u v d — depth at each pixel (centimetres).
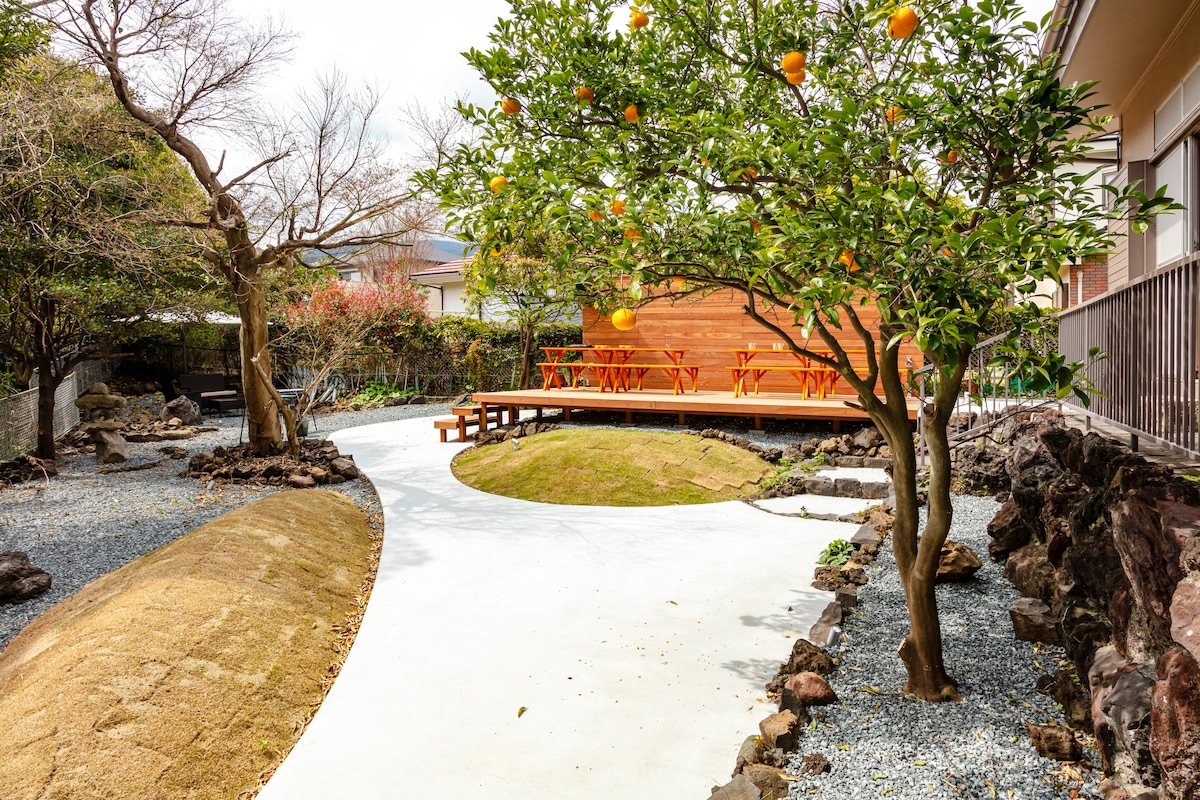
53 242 770
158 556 482
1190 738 179
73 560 557
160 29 784
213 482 839
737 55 358
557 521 663
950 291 212
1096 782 241
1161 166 626
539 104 354
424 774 279
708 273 292
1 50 733
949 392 294
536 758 287
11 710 299
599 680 352
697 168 288
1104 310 516
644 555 553
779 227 256
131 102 804
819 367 988
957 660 340
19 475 854
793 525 633
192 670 335
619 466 814
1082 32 520
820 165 256
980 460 673
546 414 1222
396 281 1838
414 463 966
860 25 308
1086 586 309
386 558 559
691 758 284
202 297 1034
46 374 960
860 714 297
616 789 266
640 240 269
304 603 446
